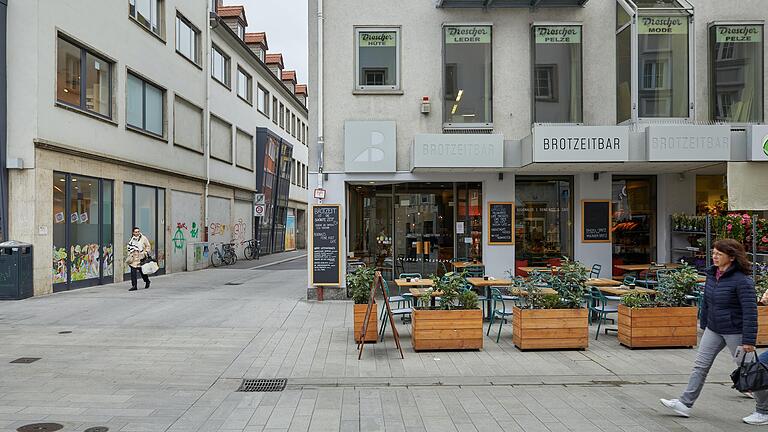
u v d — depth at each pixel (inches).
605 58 513.7
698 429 205.3
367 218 554.3
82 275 610.5
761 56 508.4
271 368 291.4
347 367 292.5
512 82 510.9
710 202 566.9
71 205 588.4
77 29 594.6
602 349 331.0
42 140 533.0
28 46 530.0
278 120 1476.4
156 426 208.1
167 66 815.7
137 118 738.2
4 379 271.1
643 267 504.4
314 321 414.3
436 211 553.6
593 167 487.8
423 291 368.8
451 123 508.4
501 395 248.5
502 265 528.1
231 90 1100.5
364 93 506.6
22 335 369.1
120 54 683.4
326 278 503.5
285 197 1514.5
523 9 512.7
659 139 442.3
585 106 511.5
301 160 1770.4
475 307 333.7
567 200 554.9
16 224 528.1
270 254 1376.7
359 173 503.2
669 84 492.1
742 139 452.8
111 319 423.8
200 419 216.5
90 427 206.4
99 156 626.2
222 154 1063.6
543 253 553.0
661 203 567.5
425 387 261.0
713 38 506.6
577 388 259.6
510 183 528.1
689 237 559.2
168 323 408.8
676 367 292.7
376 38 510.6
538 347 323.9
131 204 717.3
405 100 508.4
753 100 507.2
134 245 607.8
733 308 211.0
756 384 200.8
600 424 210.8
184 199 877.8
